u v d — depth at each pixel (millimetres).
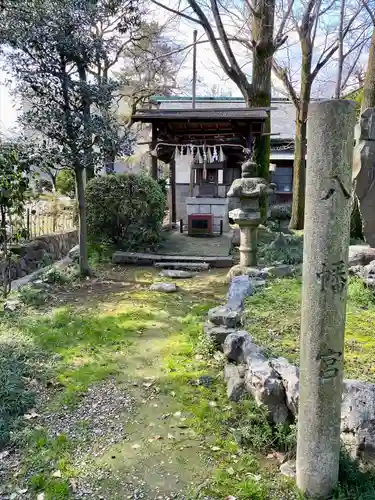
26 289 5746
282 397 2635
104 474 2406
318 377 1980
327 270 1921
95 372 3586
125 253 8211
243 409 2857
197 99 15961
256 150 10523
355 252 5340
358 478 2109
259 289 4887
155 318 4992
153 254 8266
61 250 8703
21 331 4391
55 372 3572
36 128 6141
